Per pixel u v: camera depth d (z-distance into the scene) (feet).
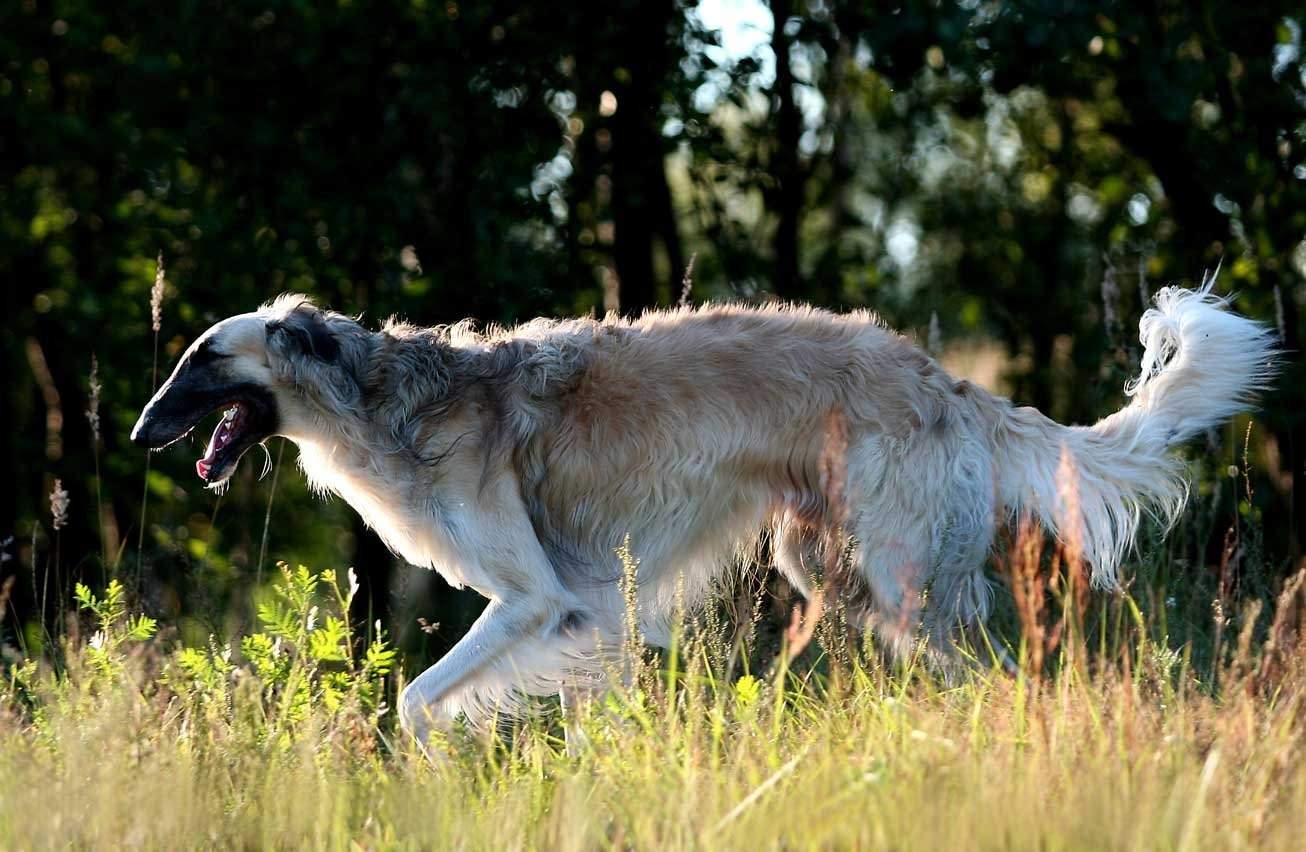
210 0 51.34
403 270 51.57
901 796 19.93
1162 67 48.39
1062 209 69.46
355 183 52.19
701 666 28.22
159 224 53.06
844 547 29.43
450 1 52.75
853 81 65.77
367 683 28.19
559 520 31.50
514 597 30.50
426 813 21.86
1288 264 52.37
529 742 27.02
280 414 31.37
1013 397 63.98
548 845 20.83
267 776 23.17
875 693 25.31
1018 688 23.50
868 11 52.01
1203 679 28.99
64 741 24.00
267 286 52.13
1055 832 18.79
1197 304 31.71
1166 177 55.57
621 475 31.17
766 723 24.91
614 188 54.90
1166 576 33.32
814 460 30.91
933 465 30.53
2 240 55.52
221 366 30.94
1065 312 68.74
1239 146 52.19
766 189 60.75
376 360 31.40
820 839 19.33
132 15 53.72
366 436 31.01
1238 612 32.24
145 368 54.54
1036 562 24.08
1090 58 52.08
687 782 21.04
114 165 55.26
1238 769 20.93
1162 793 19.74
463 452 30.94
